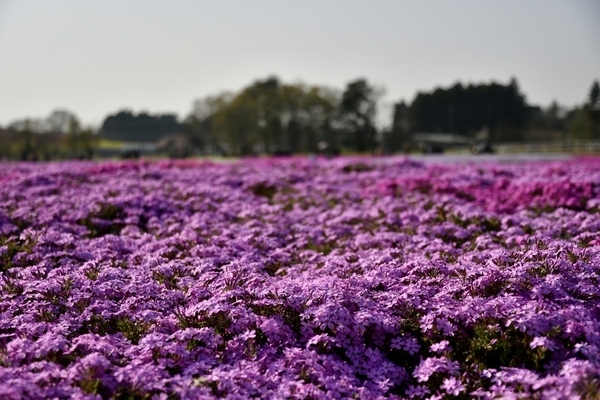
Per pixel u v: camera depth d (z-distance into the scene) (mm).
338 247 9977
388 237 9914
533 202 12508
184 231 10227
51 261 8492
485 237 9508
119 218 12094
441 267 7473
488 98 148500
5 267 8555
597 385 4547
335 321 5805
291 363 5473
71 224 11172
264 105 119812
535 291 6094
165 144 169625
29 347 5328
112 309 6566
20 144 92250
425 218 11273
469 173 18281
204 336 5762
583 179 14883
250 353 5645
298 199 14805
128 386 4902
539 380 4844
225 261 8500
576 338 5492
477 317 5906
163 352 5445
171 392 4883
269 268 8602
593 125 107438
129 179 16828
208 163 24781
